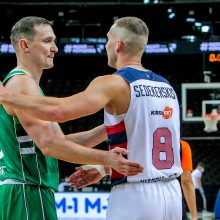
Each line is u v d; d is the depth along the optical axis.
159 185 4.30
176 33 25.39
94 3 24.78
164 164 4.34
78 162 4.27
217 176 24.02
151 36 25.52
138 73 4.34
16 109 4.50
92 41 23.58
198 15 25.30
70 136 5.34
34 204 4.74
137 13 25.47
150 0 25.80
